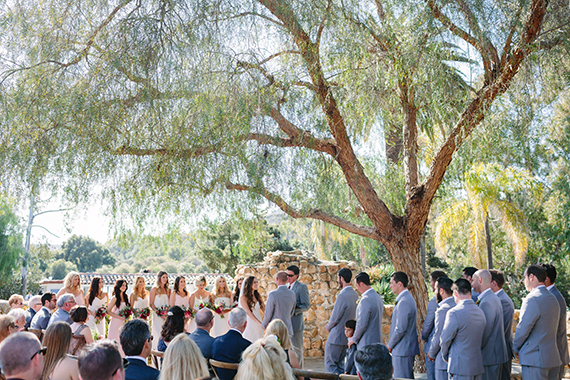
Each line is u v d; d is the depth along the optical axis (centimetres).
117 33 591
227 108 605
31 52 606
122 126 586
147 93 580
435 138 1073
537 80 687
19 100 588
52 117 592
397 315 528
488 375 469
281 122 671
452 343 449
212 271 3167
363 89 726
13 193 597
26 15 613
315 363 940
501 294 543
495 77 693
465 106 776
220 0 630
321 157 718
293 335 686
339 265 1065
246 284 744
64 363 359
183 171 605
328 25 659
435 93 714
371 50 763
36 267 3431
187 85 593
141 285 801
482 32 631
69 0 613
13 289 2969
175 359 313
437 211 1703
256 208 665
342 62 713
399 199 977
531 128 713
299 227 918
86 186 590
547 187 1507
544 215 1830
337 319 603
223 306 826
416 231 796
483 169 1369
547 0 623
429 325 539
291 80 654
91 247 6081
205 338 441
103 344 248
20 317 502
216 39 615
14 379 255
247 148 638
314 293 1039
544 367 454
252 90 622
